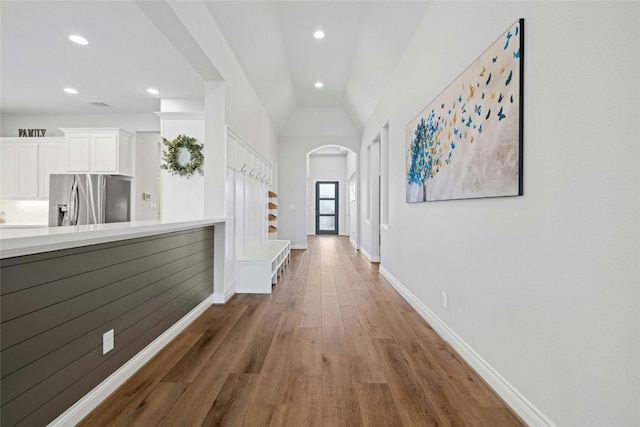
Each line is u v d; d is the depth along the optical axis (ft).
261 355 7.07
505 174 5.19
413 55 10.39
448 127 7.48
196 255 9.59
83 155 16.26
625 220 3.26
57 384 4.48
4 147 16.93
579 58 3.79
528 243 4.75
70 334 4.72
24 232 4.34
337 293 12.45
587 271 3.71
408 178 11.00
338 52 15.14
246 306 10.75
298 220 25.68
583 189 3.75
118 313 5.82
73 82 13.55
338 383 5.94
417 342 7.78
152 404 5.27
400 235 12.28
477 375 6.21
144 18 8.96
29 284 4.05
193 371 6.35
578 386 3.86
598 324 3.58
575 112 3.85
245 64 13.15
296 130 24.86
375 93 16.47
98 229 4.93
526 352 4.82
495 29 5.54
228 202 11.44
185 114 12.73
